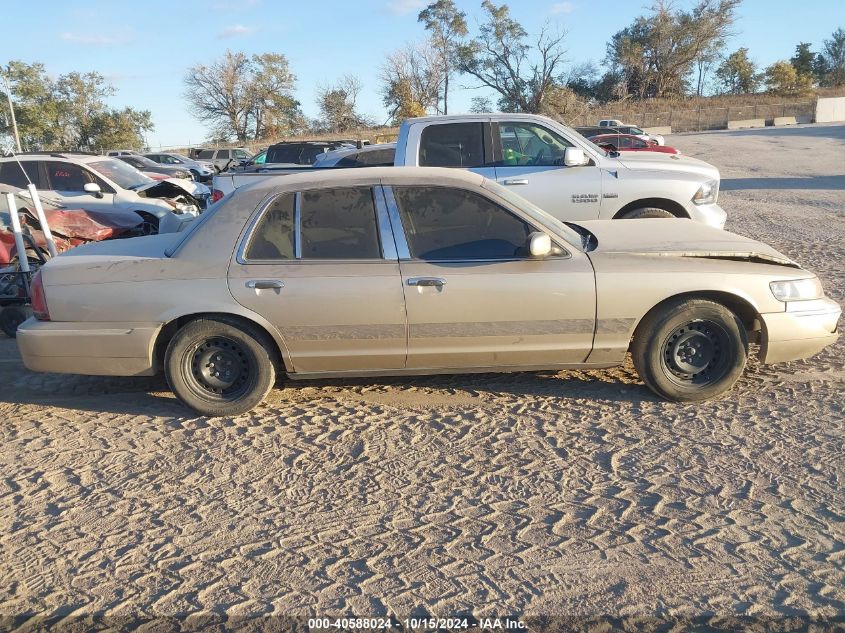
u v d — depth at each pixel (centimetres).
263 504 380
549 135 796
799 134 4325
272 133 6869
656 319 473
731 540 335
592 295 464
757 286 471
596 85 7838
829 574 309
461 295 462
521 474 402
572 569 318
